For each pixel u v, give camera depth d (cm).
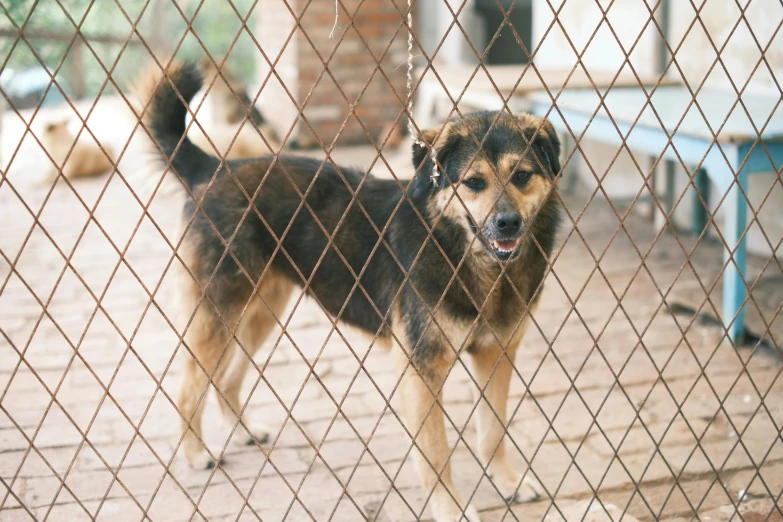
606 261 533
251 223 285
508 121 259
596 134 478
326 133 972
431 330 247
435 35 995
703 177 567
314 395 353
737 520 245
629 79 588
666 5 579
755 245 527
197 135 618
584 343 405
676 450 295
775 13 472
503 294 253
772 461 283
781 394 338
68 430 313
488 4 945
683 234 589
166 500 265
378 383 365
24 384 356
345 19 948
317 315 455
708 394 342
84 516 252
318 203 287
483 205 240
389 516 257
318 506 262
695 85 550
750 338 397
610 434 310
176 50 154
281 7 986
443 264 249
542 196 257
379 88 979
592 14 674
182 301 293
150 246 576
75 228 620
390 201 276
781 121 389
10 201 705
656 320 433
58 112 1173
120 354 395
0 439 304
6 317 440
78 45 1238
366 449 190
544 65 776
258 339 320
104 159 816
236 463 293
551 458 293
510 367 267
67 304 463
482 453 275
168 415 330
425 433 249
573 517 247
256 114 640
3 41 960
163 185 322
